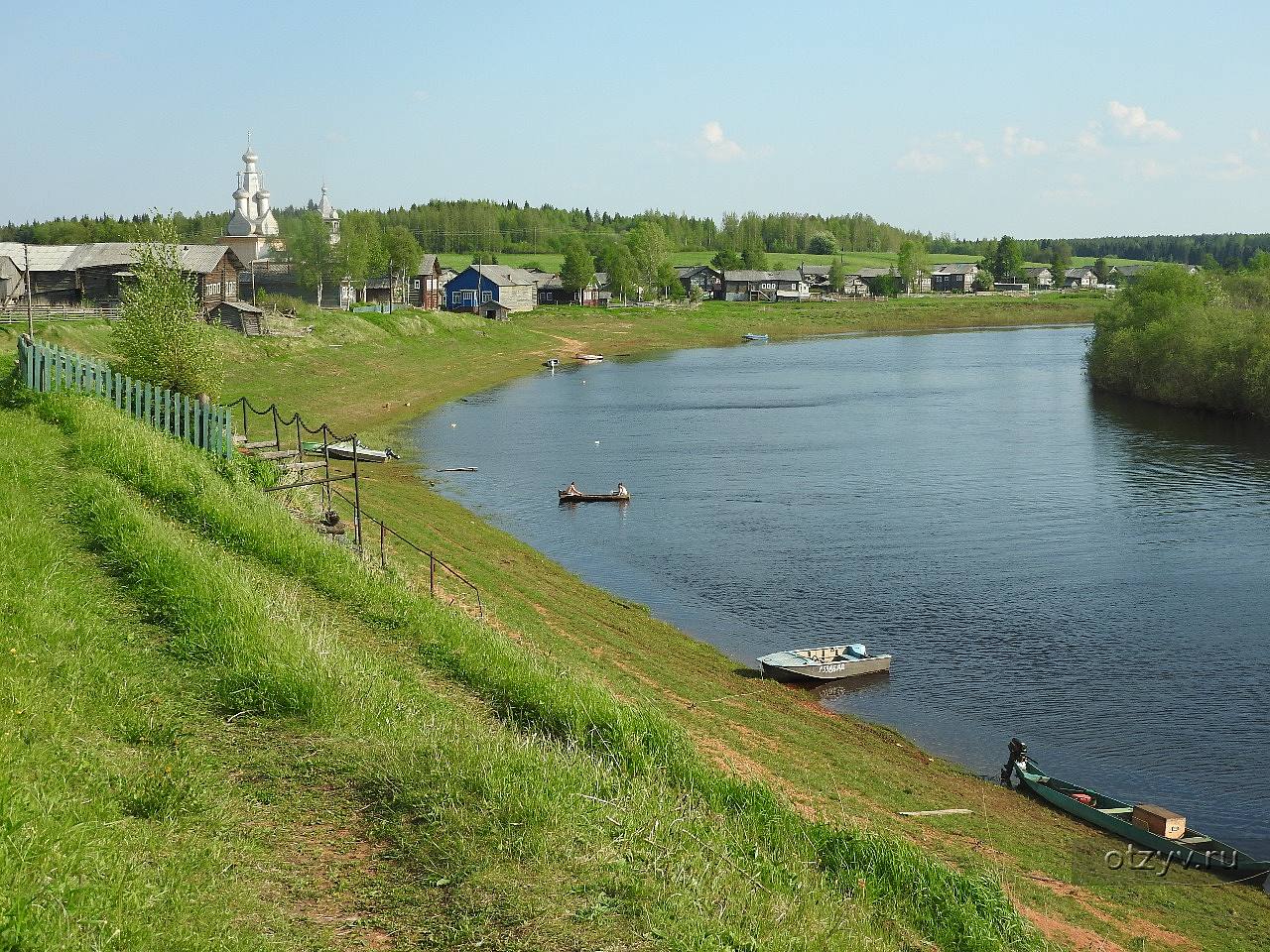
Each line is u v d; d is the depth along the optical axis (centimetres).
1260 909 2250
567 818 1411
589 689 2167
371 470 6556
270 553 2633
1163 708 3334
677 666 3522
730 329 17575
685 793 1770
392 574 3238
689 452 7512
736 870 1454
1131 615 4131
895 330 18575
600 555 4966
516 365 12625
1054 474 6688
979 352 14912
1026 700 3403
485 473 6738
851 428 8544
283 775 1483
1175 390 9706
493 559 4597
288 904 1173
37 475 2630
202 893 1145
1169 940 2081
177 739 1537
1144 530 5316
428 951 1110
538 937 1148
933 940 1549
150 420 3541
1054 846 2492
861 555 4950
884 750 3012
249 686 1739
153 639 1891
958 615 4159
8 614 1791
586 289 18962
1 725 1388
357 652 2136
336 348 10538
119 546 2234
